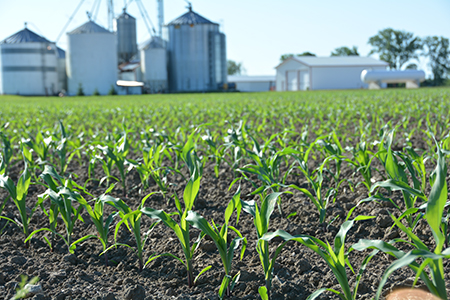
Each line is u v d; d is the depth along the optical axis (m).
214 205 5.46
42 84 75.56
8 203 5.70
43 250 4.18
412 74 62.06
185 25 80.38
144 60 78.62
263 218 2.83
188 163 4.32
